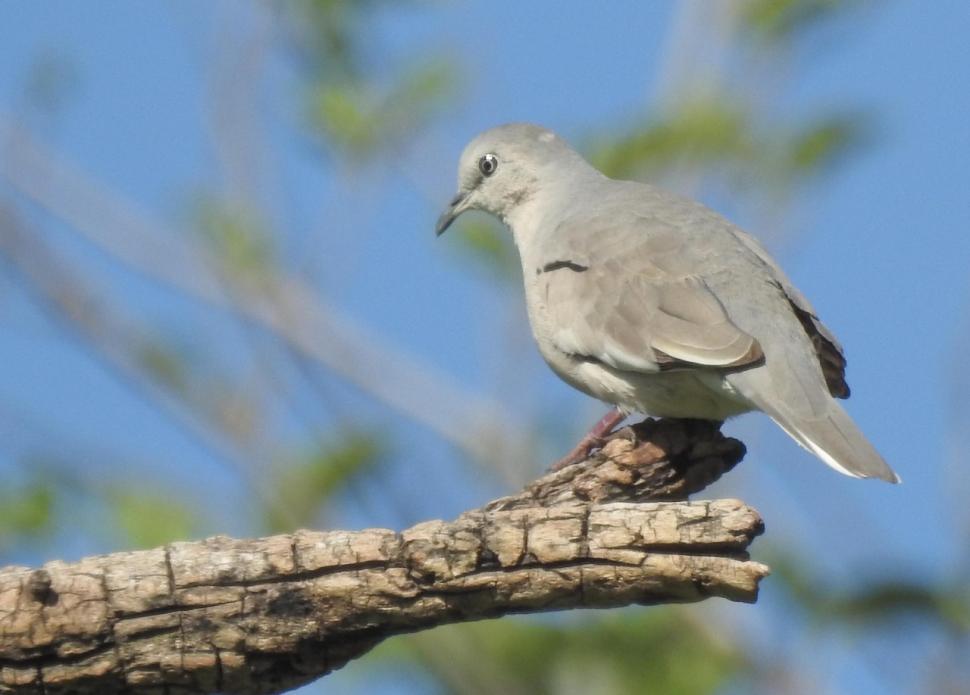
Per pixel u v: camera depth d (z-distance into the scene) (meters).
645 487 10.25
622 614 14.20
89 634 8.62
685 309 10.82
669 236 11.53
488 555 8.66
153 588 8.64
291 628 8.75
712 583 8.56
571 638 14.07
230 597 8.69
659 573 8.56
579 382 11.66
